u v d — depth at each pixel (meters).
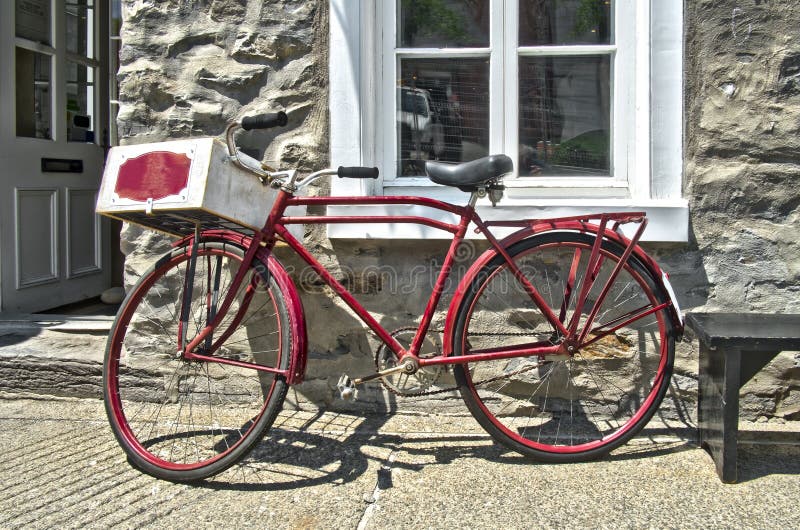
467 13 3.15
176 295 3.24
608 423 3.05
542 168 3.16
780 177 2.90
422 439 2.91
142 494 2.48
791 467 2.62
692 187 2.94
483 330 3.08
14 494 2.47
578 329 2.87
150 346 3.29
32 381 3.39
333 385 3.18
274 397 2.54
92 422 3.12
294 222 2.68
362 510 2.36
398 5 3.17
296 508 2.38
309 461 2.72
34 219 4.13
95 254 4.70
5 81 3.87
